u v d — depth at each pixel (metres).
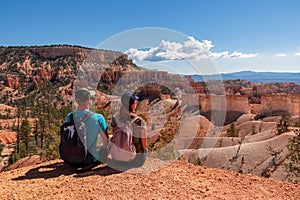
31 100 117.00
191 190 3.99
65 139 4.84
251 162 38.38
